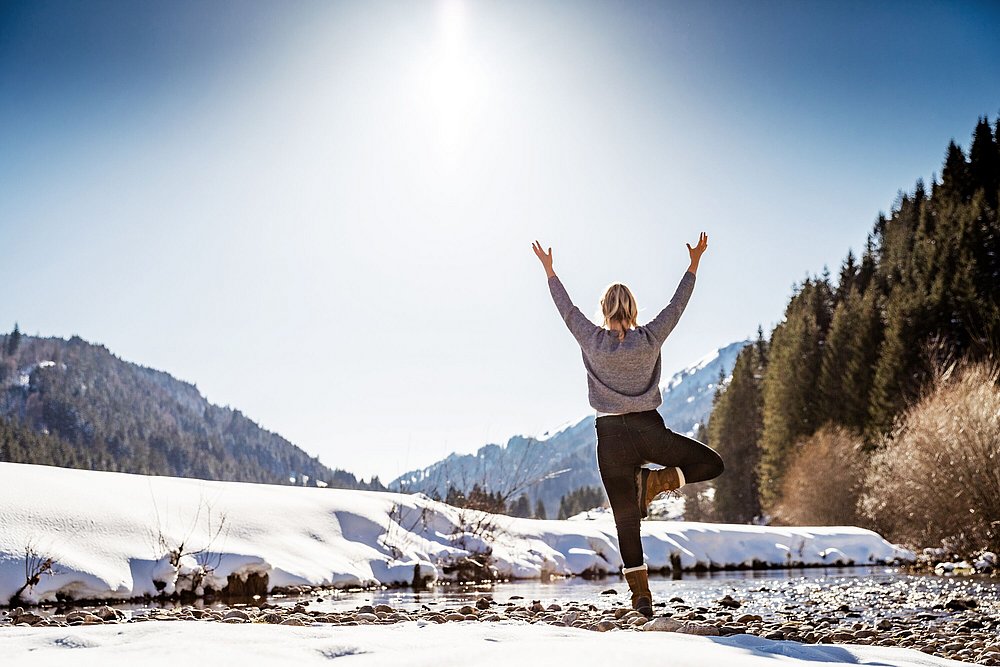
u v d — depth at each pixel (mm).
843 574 10367
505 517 10469
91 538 5785
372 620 3957
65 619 4102
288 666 1790
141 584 5691
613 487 3904
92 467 153500
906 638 3887
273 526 7355
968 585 8234
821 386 39656
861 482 19906
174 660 1792
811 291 53812
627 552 3900
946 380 16078
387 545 8164
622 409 3844
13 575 5141
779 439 41281
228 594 6129
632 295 4008
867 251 53719
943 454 13727
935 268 36906
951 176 47000
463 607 4859
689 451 3857
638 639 2406
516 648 1990
